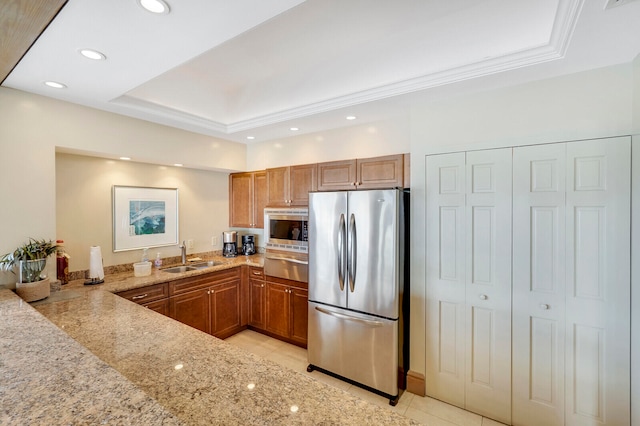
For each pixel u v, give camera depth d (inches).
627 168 70.7
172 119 113.3
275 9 50.1
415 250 98.7
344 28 79.7
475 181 89.0
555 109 78.2
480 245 88.3
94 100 92.1
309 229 113.5
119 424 29.9
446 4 69.6
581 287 75.4
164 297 112.3
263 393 42.2
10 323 57.4
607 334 72.6
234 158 154.1
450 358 93.1
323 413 38.1
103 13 50.2
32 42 59.1
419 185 98.0
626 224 70.7
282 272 131.4
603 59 69.1
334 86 102.1
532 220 81.1
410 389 98.9
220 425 35.2
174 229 141.4
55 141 90.2
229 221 167.9
